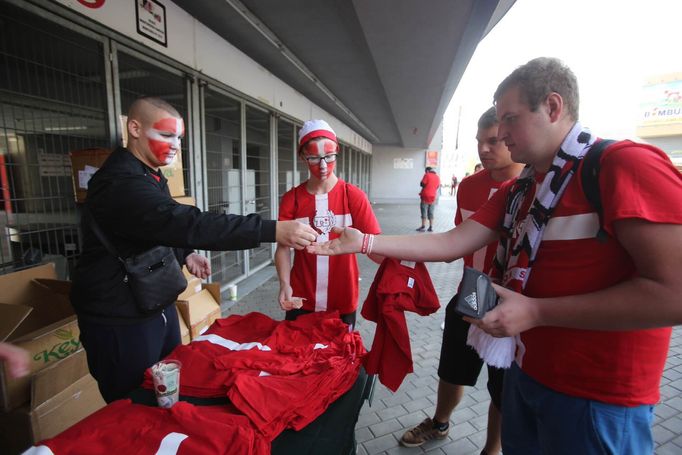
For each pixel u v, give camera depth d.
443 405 2.11
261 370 1.28
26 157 2.48
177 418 0.99
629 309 0.78
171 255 1.63
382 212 14.91
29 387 1.76
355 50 5.23
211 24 4.04
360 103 9.24
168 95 4.54
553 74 0.94
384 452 2.09
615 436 0.94
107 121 2.66
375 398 2.59
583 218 0.90
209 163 4.75
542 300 0.92
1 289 2.08
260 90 5.12
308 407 1.14
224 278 4.84
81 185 2.40
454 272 6.05
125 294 1.50
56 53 2.93
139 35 2.86
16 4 2.03
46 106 2.56
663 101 25.81
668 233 0.74
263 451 0.96
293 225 1.32
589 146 0.92
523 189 1.17
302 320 1.66
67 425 1.86
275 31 4.51
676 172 0.79
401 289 1.38
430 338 3.52
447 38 4.53
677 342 3.53
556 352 1.00
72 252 2.73
